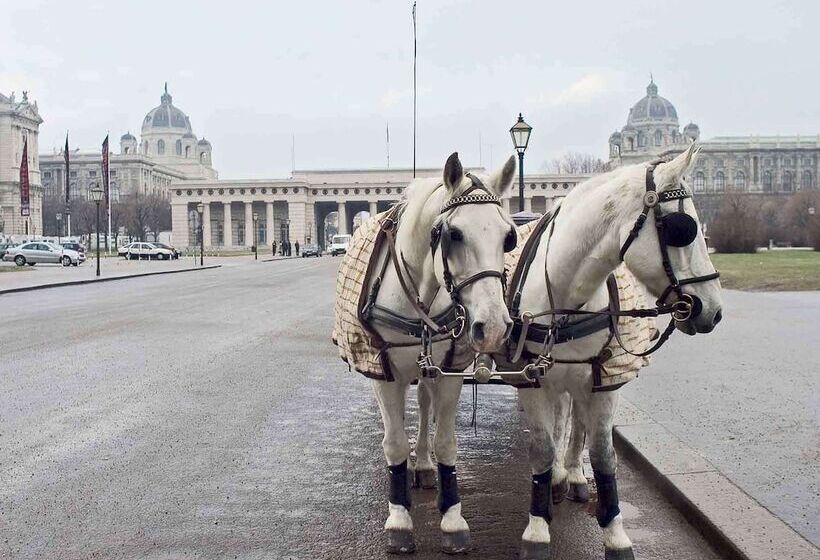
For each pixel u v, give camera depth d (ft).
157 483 22.09
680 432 25.70
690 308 14.44
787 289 85.20
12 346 49.03
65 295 96.02
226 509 20.08
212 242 423.23
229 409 31.40
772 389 32.63
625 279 17.30
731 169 437.99
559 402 20.57
